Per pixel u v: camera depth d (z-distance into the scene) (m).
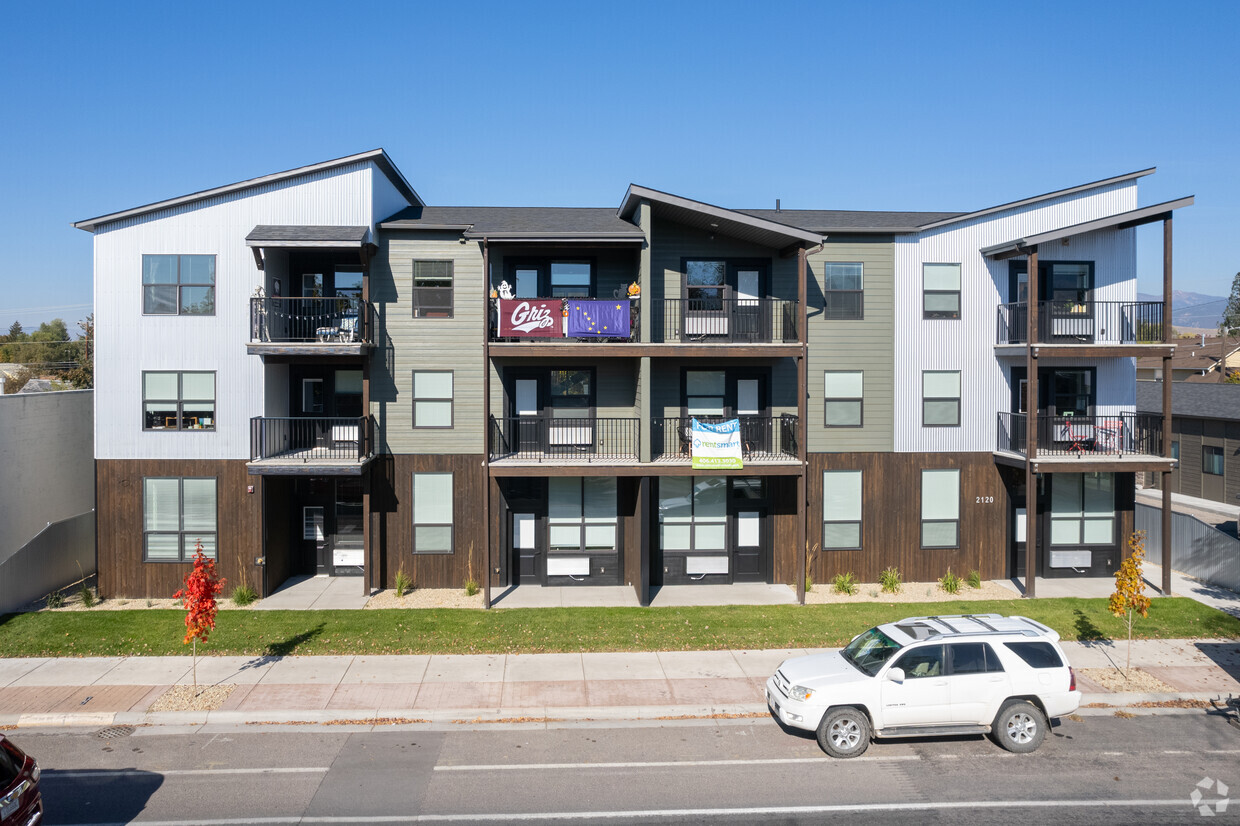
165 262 18.39
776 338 19.64
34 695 12.88
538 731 11.86
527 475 17.84
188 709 12.33
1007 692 11.19
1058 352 18.75
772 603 18.16
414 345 19.08
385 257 18.97
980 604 17.98
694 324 19.38
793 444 19.28
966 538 20.14
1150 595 18.66
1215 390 33.16
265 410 18.42
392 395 19.09
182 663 14.31
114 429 18.38
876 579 20.00
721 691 13.17
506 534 19.59
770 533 19.91
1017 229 20.05
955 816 9.37
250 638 15.52
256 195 18.52
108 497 18.39
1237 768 10.64
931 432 20.00
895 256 19.84
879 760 10.91
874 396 19.86
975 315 20.03
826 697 10.99
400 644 15.27
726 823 9.21
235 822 9.20
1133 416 20.02
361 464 17.98
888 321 19.84
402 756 10.97
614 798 9.79
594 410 19.55
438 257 19.08
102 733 11.77
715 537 19.95
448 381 19.16
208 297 18.42
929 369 19.95
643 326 17.91
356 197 18.61
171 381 18.44
